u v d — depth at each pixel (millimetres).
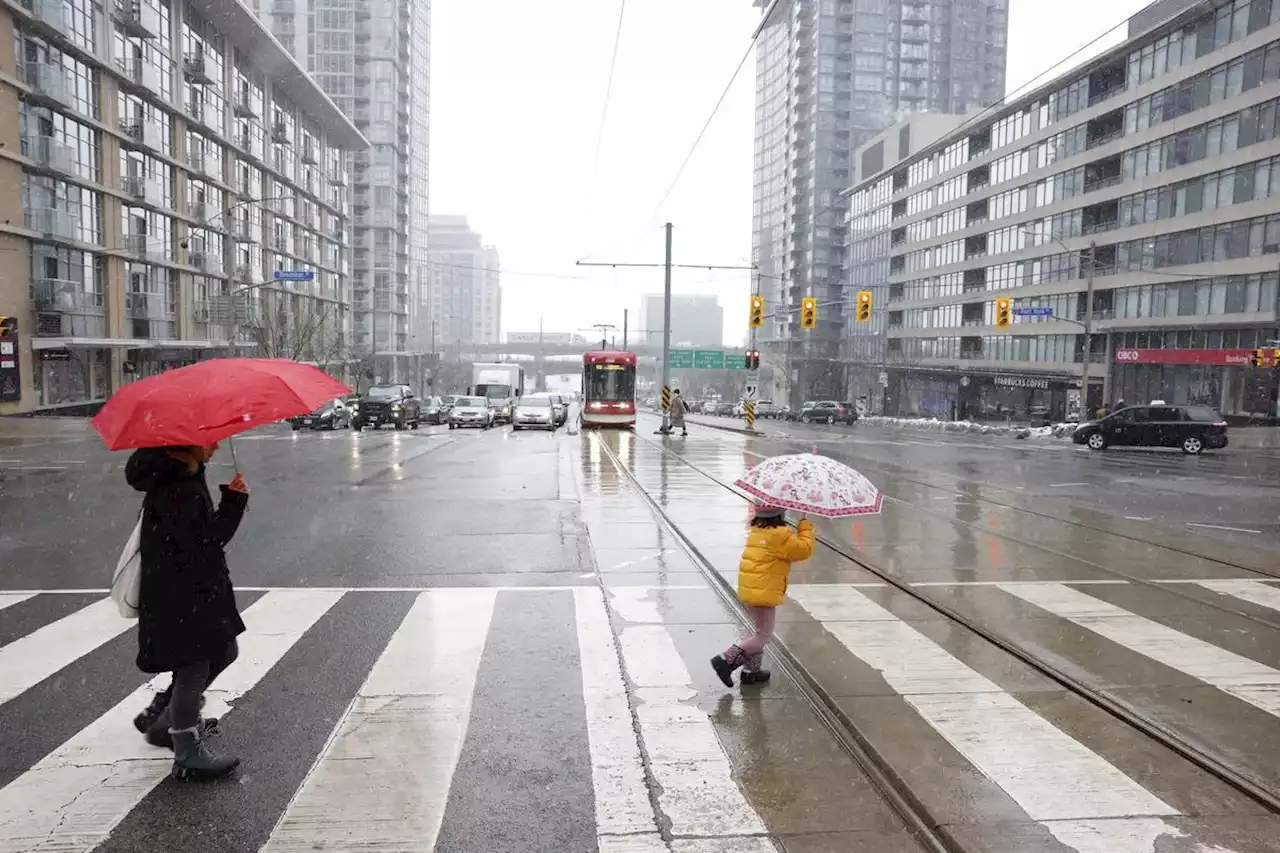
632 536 10859
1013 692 5492
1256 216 41781
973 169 70438
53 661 6023
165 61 46344
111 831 3768
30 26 34625
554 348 147375
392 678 5688
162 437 3732
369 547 10156
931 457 24875
